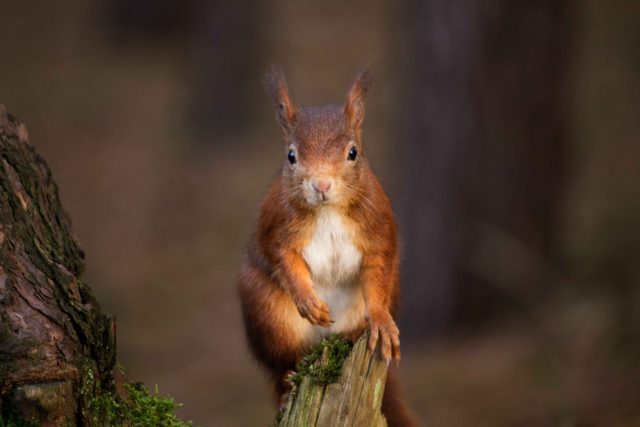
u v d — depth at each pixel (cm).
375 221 716
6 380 475
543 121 1527
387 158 2188
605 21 2622
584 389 1254
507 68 1504
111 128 2683
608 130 2206
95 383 515
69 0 3578
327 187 676
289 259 720
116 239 2133
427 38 1524
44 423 477
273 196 734
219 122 2591
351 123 734
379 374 568
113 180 2402
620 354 1317
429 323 1546
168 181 2386
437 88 1522
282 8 3070
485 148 1513
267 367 773
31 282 510
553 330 1428
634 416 1174
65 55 3173
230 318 1772
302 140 700
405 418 771
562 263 1580
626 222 1700
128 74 3039
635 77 2378
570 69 1565
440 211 1527
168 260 2031
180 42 3241
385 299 710
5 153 581
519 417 1225
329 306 750
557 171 1550
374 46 2822
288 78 2673
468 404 1295
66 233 600
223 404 1406
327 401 557
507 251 1520
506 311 1546
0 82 2986
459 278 1533
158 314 1800
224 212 2231
